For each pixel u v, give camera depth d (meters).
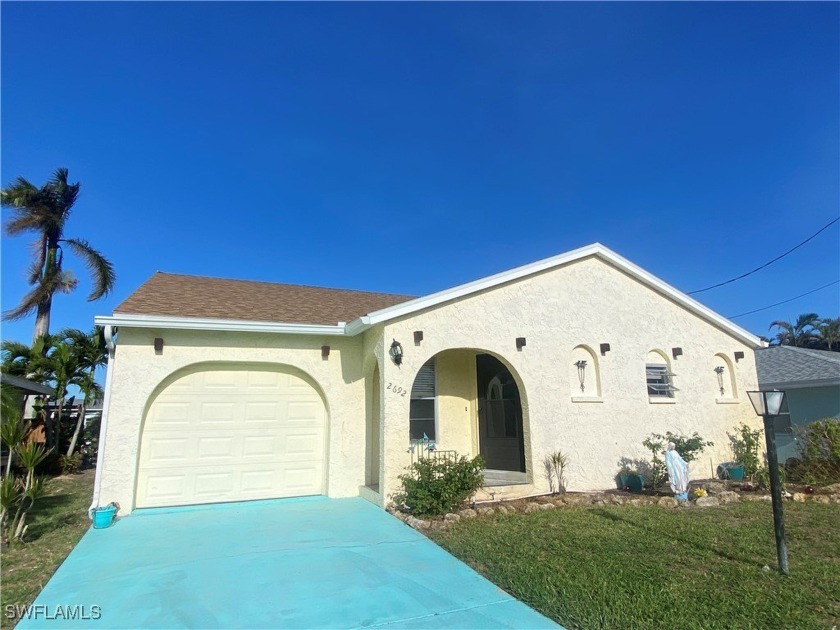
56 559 6.43
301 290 15.22
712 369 13.37
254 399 10.45
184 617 4.52
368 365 10.95
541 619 4.48
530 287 11.30
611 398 11.70
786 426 15.81
